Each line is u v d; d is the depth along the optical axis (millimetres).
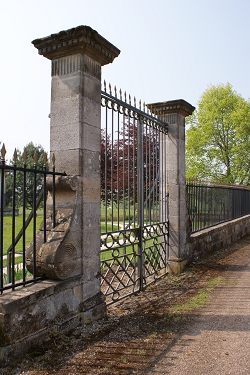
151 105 7035
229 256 8766
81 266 3916
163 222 6688
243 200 14469
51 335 3422
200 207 8766
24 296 3078
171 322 4227
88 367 3018
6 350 2875
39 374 2854
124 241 5184
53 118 4055
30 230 12570
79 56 3928
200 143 26984
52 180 3822
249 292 5539
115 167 5426
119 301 5152
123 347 3463
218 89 27250
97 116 4203
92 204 4094
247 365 3111
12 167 3094
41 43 4039
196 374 2941
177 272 6793
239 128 25359
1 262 3086
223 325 4109
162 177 6750
